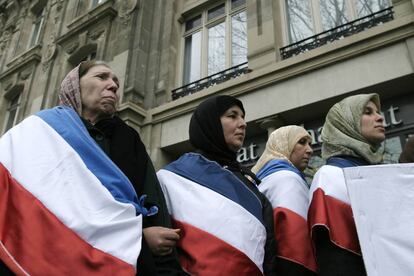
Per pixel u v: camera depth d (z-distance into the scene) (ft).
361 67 17.60
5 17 53.16
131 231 5.02
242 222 6.24
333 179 6.47
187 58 28.14
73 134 5.49
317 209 6.09
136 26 29.45
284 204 7.01
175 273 5.44
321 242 5.93
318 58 19.04
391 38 17.06
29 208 4.59
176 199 6.63
